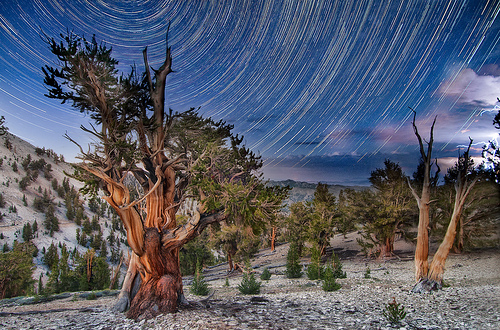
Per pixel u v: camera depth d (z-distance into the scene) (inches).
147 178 757.3
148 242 637.9
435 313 545.6
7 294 2987.2
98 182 654.5
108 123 652.1
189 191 848.3
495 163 777.6
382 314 557.9
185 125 749.3
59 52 579.5
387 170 1915.6
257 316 576.1
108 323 582.2
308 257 2407.7
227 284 1343.5
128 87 658.2
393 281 1056.8
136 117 706.2
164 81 706.2
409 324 476.1
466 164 820.6
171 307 617.6
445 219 1628.9
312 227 2215.8
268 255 2898.6
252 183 797.2
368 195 2006.6
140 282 709.9
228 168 914.1
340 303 693.9
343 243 2748.5
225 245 2062.0
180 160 724.0
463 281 943.7
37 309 898.1
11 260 2992.1
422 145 865.5
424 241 837.8
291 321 526.6
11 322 639.8
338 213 2235.5
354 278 1222.3
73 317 663.8
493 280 876.0
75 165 585.6
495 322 436.8
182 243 693.9
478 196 813.9
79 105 644.7
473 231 1497.3
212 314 602.5
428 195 853.8
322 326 482.9
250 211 735.7
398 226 1931.6
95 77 620.4
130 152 625.9
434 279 808.3
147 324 551.8
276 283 1295.5
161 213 708.7
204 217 727.7
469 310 538.0
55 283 2332.7
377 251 2030.0
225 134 1029.8
